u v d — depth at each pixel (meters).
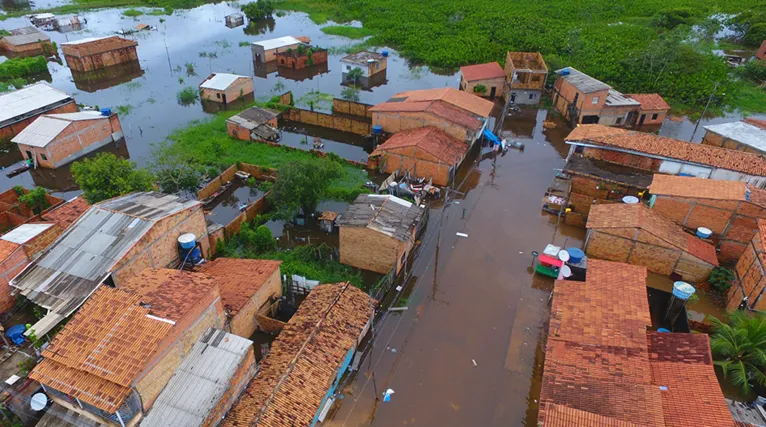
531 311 35.12
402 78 83.25
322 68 86.69
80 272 28.84
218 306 27.28
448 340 32.62
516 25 103.38
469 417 27.77
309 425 24.69
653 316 34.25
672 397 24.91
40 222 36.53
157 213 32.62
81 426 22.88
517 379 30.11
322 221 42.78
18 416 24.73
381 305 35.00
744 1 123.12
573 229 43.97
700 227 38.94
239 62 88.38
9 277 30.50
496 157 56.50
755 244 33.66
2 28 100.06
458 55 89.25
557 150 58.81
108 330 23.16
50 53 89.31
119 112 66.19
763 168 45.31
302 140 60.41
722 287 35.97
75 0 125.56
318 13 120.19
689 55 78.25
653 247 37.12
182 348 24.56
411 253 40.19
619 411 24.02
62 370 22.23
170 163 51.69
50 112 60.25
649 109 63.69
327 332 28.91
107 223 31.61
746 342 28.64
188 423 22.27
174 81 78.81
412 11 114.50
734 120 68.44
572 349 27.77
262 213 44.69
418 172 50.47
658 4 121.50
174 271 27.47
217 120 63.12
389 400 28.47
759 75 80.69
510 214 45.91
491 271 38.72
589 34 97.25
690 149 47.25
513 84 70.69
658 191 39.59
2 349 28.05
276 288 33.94
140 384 21.88
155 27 107.38
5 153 55.84
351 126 62.00
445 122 53.28
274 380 25.78
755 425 24.39
